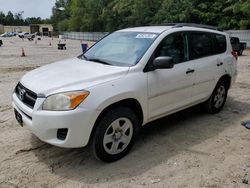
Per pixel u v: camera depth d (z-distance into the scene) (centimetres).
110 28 5834
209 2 3834
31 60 1734
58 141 357
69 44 4391
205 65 530
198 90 527
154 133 500
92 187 342
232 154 427
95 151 378
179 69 475
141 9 4934
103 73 396
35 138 471
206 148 445
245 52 2486
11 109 629
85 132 359
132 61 431
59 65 459
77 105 351
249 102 703
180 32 497
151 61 432
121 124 399
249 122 548
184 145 455
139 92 407
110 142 390
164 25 528
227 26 3509
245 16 3309
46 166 386
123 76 400
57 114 347
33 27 12219
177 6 4141
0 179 355
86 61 466
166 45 464
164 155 421
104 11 5834
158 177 364
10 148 436
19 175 364
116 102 385
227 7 3506
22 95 395
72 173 371
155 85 431
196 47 524
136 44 462
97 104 361
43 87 371
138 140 471
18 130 506
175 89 470
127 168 384
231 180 358
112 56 462
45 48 3192
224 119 575
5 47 3322
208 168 386
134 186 344
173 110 482
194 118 577
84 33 7119
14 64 1499
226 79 611
